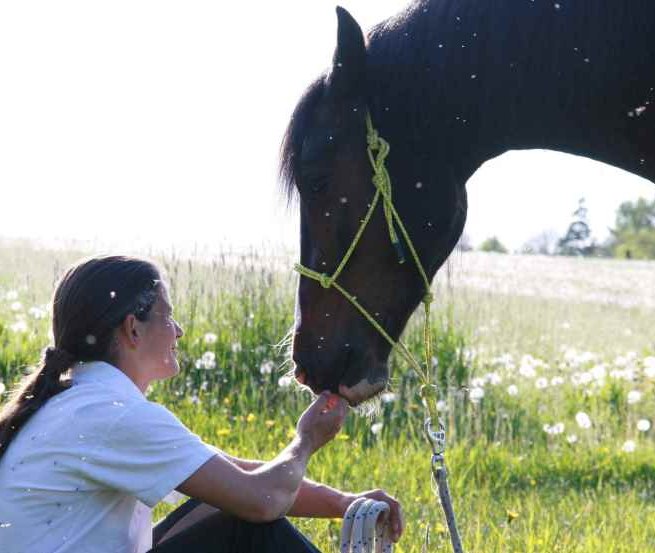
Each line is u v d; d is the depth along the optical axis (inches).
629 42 145.1
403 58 148.0
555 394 381.4
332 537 197.2
